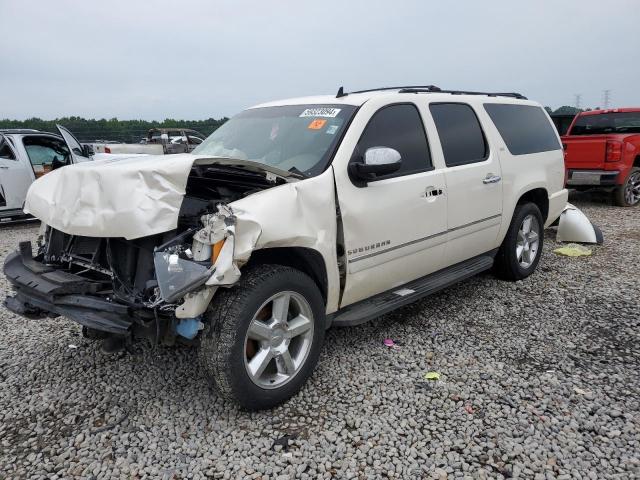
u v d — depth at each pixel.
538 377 3.50
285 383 3.13
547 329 4.30
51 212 3.19
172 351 3.91
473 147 4.68
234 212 2.80
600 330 4.27
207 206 3.11
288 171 3.35
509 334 4.20
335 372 3.58
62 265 3.45
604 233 8.05
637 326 4.34
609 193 11.46
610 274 5.81
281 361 3.15
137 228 2.70
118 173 2.81
